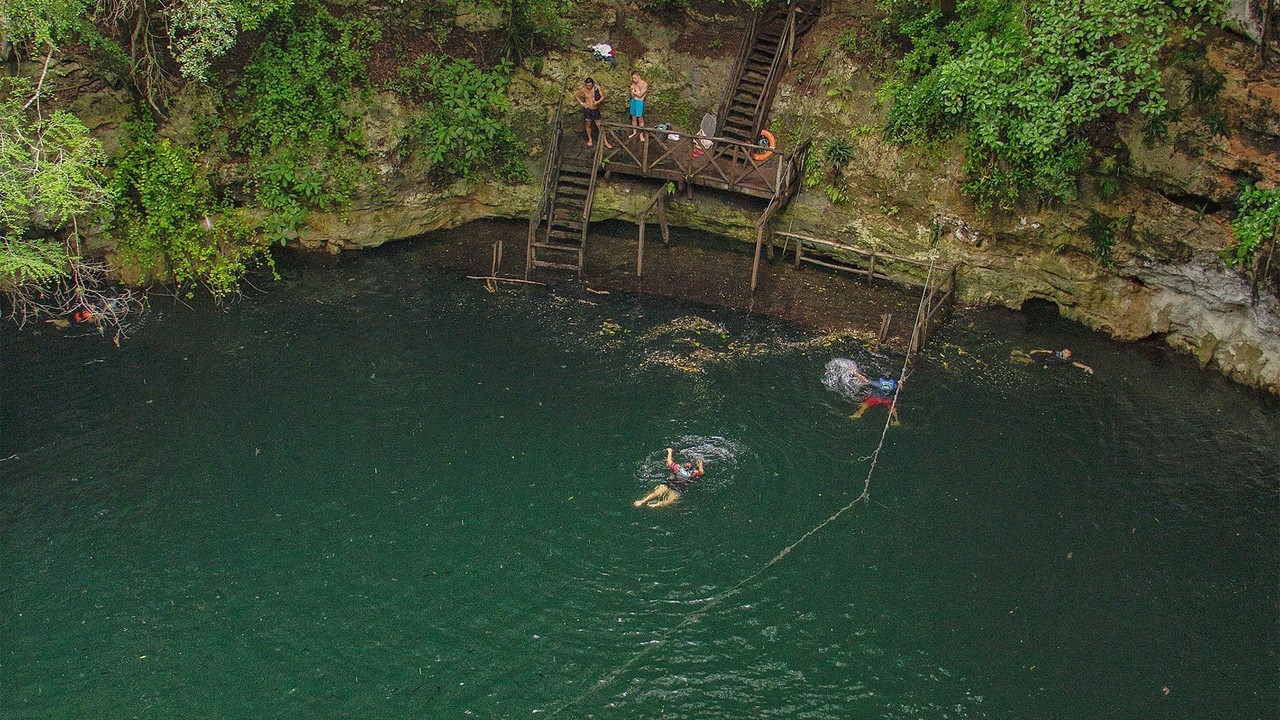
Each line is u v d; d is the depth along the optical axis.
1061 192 21.38
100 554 17.00
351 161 24.52
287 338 22.08
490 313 23.16
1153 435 19.78
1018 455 19.28
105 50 21.97
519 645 15.80
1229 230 20.06
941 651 15.77
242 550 17.22
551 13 25.89
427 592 16.61
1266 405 20.36
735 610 16.38
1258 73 19.20
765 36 26.64
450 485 18.58
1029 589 16.73
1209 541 17.50
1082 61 20.19
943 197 23.14
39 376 20.61
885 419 20.12
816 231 24.91
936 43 23.22
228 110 24.00
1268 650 15.73
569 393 20.78
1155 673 15.40
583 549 17.39
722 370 21.45
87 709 14.63
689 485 18.47
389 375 21.12
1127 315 22.16
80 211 20.17
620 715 14.78
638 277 24.48
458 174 25.70
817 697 15.08
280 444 19.34
